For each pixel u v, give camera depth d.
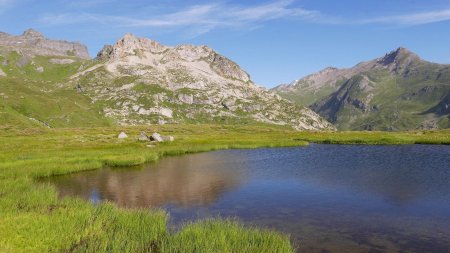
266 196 33.00
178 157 66.06
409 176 42.84
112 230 18.94
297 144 89.62
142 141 91.69
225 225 20.22
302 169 49.91
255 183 39.53
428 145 83.94
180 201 31.22
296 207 28.86
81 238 17.72
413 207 28.53
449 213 26.80
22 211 22.70
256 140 99.81
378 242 20.84
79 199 27.45
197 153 73.50
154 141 90.94
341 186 37.22
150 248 17.08
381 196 32.38
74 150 69.31
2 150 70.25
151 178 43.09
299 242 20.78
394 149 76.38
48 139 97.31
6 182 33.69
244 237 17.98
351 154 68.62
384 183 38.53
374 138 97.25
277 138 111.00
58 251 16.14
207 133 152.25
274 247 16.92
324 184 38.41
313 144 94.06
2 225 19.05
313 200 31.20
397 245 20.39
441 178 41.22
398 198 31.53
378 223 24.44
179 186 38.06
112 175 45.16
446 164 52.75
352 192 34.25
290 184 38.72
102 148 74.06
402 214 26.64
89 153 63.12
